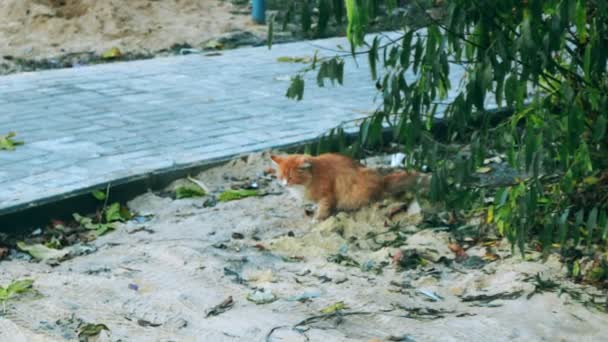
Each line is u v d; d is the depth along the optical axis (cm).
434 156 946
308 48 2102
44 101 1623
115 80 1789
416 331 836
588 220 890
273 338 827
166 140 1384
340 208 1125
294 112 1552
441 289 930
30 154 1308
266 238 1080
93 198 1164
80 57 2033
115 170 1234
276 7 2442
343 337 825
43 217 1120
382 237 1059
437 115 1436
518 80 853
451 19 830
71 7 2267
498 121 1392
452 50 938
